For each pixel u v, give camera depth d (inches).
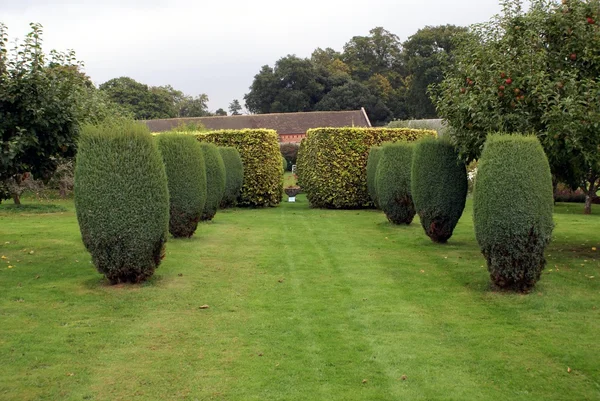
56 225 529.3
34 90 321.4
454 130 388.8
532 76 325.1
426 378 175.0
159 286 282.8
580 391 165.3
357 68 2704.2
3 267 322.0
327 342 206.7
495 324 227.3
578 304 250.7
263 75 2389.3
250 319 234.4
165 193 286.0
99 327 219.3
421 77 2094.0
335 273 325.1
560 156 332.2
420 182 418.6
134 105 2183.8
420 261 358.6
